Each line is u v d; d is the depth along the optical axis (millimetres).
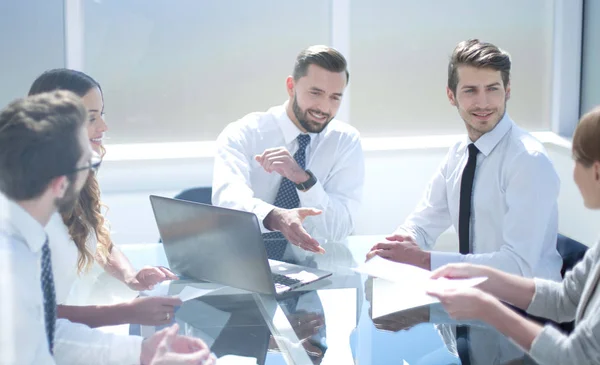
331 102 2949
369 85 4555
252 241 2070
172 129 4414
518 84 4699
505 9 4598
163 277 2287
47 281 1677
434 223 2855
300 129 3092
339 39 4453
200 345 1735
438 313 1993
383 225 4578
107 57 4281
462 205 2666
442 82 4613
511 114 4734
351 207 3049
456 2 4547
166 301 2021
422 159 4520
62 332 1755
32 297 1512
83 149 1583
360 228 4570
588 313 1724
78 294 2176
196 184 4336
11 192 1520
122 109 4340
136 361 1698
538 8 4625
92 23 4230
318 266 2396
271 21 4402
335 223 2949
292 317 1967
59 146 1532
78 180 1604
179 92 4383
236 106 4461
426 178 4547
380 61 4543
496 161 2588
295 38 4449
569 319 1984
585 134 1629
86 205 2158
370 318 1960
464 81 2561
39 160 1513
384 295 2129
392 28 4516
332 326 1901
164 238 2336
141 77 4332
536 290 1976
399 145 4520
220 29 4363
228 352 1739
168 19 4305
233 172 2957
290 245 2629
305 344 1794
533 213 2436
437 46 4574
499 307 1711
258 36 4406
